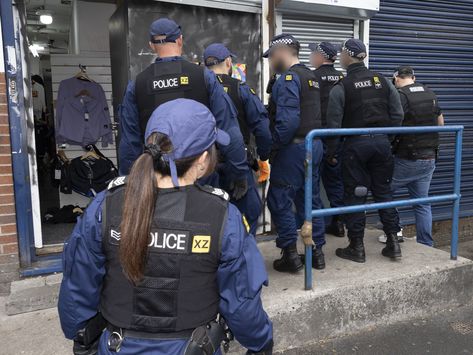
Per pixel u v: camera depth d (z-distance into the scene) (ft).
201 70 8.70
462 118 20.04
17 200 11.23
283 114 10.48
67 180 16.93
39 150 26.55
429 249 13.41
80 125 17.01
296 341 10.09
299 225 12.76
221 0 13.55
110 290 4.67
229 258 4.56
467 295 12.41
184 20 13.24
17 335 9.53
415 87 14.33
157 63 8.70
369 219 17.15
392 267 11.84
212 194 4.76
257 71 14.57
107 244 4.61
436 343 10.45
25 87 11.22
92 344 5.06
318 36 15.74
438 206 19.76
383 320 11.16
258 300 4.81
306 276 10.34
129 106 8.95
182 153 4.58
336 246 13.65
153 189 4.46
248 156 10.29
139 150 9.16
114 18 14.15
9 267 11.23
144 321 4.52
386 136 11.91
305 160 10.05
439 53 19.04
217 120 8.80
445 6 18.85
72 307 4.77
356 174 11.78
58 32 34.19
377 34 17.44
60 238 13.93
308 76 11.12
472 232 20.94
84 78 17.15
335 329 10.52
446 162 19.67
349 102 11.84
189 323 4.55
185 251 4.49
